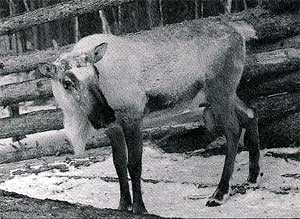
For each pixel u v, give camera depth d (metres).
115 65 6.14
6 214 5.74
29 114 7.85
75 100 6.04
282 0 7.35
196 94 6.54
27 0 13.82
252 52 7.48
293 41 7.38
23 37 12.77
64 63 6.00
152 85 6.31
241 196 6.34
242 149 7.38
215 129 7.43
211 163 7.22
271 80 7.39
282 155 7.04
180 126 7.59
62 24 13.64
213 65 6.48
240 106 6.63
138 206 6.16
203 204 6.28
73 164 7.53
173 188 6.65
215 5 11.80
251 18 7.40
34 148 7.90
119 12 11.73
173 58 6.38
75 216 5.70
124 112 6.18
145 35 6.46
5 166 7.80
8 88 7.86
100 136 7.77
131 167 6.18
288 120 7.25
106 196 6.63
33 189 6.94
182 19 12.15
